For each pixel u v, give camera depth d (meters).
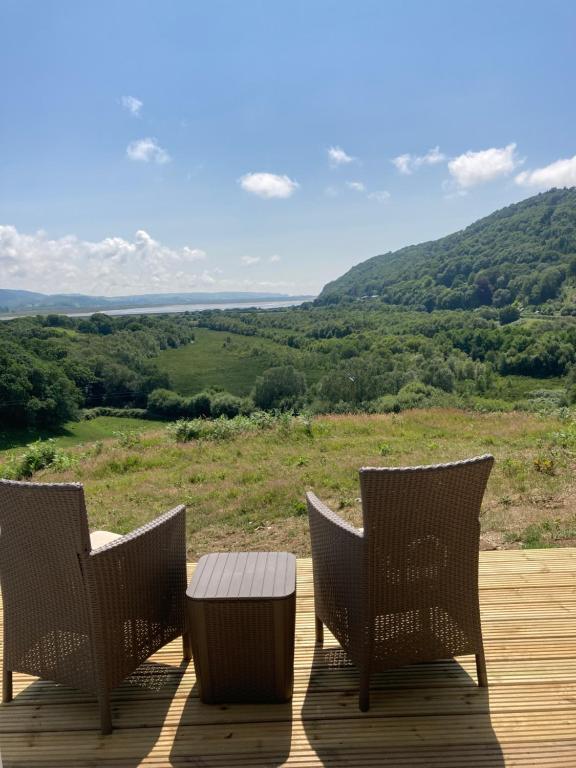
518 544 3.64
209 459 8.02
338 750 1.67
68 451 10.04
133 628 1.83
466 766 1.60
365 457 7.57
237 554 2.08
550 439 8.12
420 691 1.94
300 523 4.52
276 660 1.82
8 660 1.88
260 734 1.74
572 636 2.26
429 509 1.73
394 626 1.82
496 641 2.22
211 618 1.78
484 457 1.74
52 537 1.67
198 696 1.93
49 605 1.76
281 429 10.12
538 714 1.81
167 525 1.95
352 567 1.81
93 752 1.68
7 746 1.71
